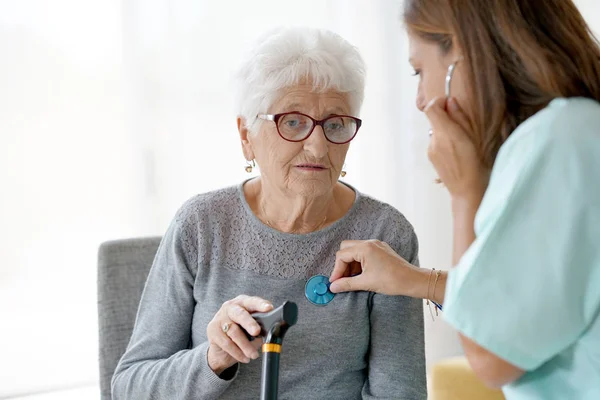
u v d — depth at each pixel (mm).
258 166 1393
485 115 951
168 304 1408
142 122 2395
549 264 829
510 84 946
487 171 984
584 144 830
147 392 1327
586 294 838
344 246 1382
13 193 2293
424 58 1003
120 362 1413
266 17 2502
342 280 1365
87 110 2342
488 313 848
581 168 826
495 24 932
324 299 1378
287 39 1316
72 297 2389
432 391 2080
